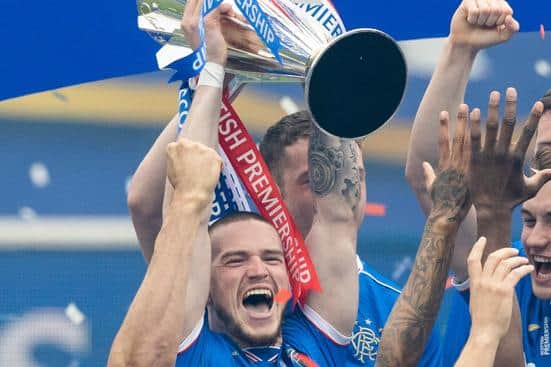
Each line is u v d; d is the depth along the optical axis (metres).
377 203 18.30
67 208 17.66
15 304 17.23
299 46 10.68
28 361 17.06
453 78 12.62
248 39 11.09
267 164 13.95
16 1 12.70
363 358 13.44
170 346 10.77
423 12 13.55
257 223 12.46
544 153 13.84
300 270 12.44
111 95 17.88
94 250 17.62
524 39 18.78
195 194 10.94
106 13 12.80
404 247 18.27
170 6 11.20
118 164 17.86
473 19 12.19
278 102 18.06
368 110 10.52
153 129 18.02
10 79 12.82
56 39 12.80
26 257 17.47
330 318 12.76
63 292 17.44
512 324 12.45
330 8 11.53
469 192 11.64
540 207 13.50
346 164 12.85
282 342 12.68
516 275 11.04
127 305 17.56
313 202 13.62
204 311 12.60
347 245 12.82
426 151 12.91
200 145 11.07
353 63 10.38
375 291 13.85
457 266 12.97
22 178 17.58
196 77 11.86
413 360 11.66
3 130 17.55
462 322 14.04
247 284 12.33
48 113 17.69
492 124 11.44
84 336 17.28
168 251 10.84
